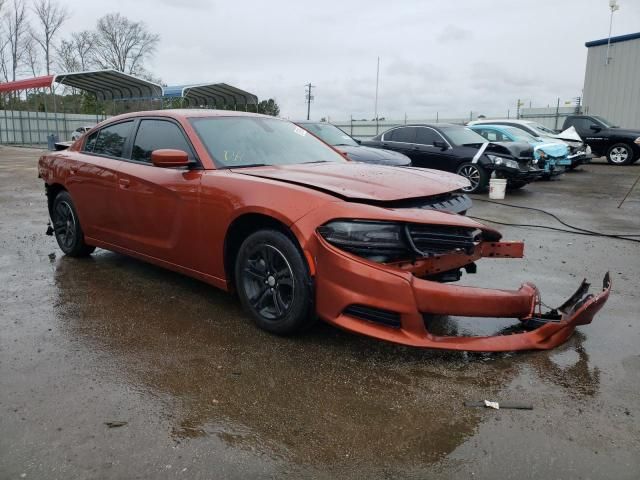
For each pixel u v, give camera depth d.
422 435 2.38
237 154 4.03
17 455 2.22
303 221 3.11
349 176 3.56
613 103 24.20
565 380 2.87
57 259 5.34
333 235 3.01
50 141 26.59
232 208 3.47
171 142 4.17
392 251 3.00
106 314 3.82
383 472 2.14
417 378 2.90
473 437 2.37
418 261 3.14
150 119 4.48
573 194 10.77
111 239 4.69
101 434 2.37
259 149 4.19
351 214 2.97
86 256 5.40
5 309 3.91
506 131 13.18
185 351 3.22
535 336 3.18
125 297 4.19
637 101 23.31
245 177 3.55
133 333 3.49
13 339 3.38
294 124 4.89
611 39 23.81
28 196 9.99
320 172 3.67
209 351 3.22
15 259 5.33
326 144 4.79
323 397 2.70
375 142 12.09
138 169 4.28
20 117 31.66
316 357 3.14
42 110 32.75
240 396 2.71
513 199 10.01
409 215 3.02
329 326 3.60
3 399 2.66
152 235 4.21
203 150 3.92
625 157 17.47
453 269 3.40
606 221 7.80
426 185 3.50
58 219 5.45
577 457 2.22
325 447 2.30
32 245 5.95
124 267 5.03
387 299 2.90
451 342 2.97
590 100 25.09
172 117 4.27
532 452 2.26
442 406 2.62
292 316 3.25
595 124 18.00
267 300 3.47
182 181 3.85
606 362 3.09
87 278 4.68
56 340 3.37
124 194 4.36
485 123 16.59
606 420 2.50
